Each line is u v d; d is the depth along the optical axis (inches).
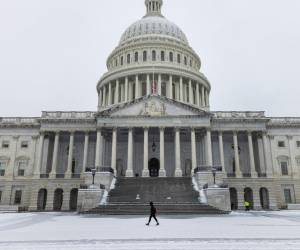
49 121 2491.4
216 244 501.0
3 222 1040.8
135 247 478.0
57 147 2459.4
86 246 491.2
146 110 2340.1
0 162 2529.5
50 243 522.9
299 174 2458.2
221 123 2469.2
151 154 2568.9
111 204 1509.6
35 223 974.4
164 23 3563.0
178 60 3316.9
